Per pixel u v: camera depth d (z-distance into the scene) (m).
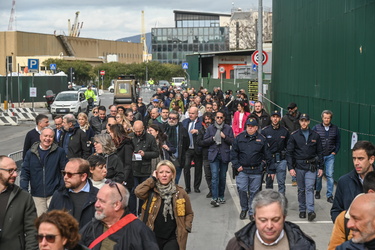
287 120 15.84
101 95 84.25
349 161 14.81
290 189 15.53
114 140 10.42
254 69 30.80
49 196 9.77
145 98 69.75
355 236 4.62
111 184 5.64
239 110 16.89
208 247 10.35
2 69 119.94
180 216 7.49
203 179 17.48
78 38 136.75
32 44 123.50
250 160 11.85
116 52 152.75
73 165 6.96
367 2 13.32
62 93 44.34
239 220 12.34
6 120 37.72
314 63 18.61
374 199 4.59
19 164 13.91
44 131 9.71
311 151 11.98
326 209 13.16
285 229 4.57
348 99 14.91
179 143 14.18
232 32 104.50
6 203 6.80
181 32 140.88
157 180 7.57
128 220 5.65
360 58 13.91
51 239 4.52
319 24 17.94
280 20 25.72
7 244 6.75
